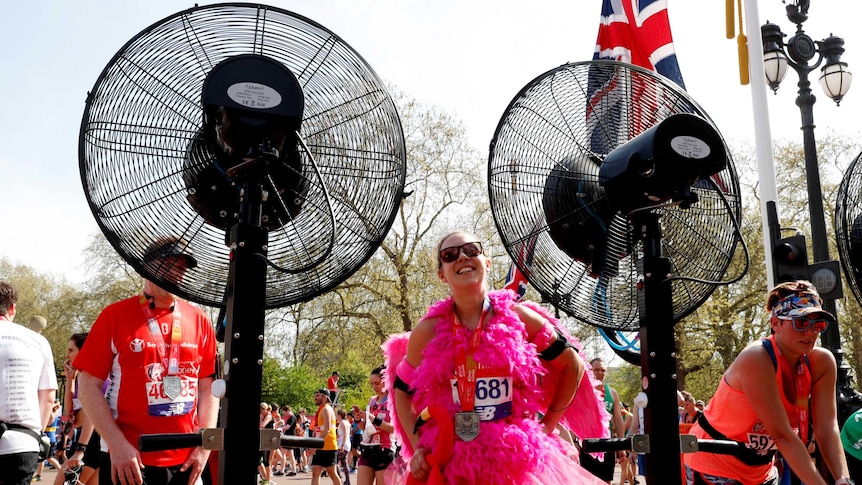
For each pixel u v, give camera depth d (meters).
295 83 3.03
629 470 12.18
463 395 3.00
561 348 3.17
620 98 3.92
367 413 8.70
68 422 6.86
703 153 3.42
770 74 8.33
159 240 3.05
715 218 3.95
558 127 3.88
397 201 3.30
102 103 2.98
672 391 3.52
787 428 3.39
